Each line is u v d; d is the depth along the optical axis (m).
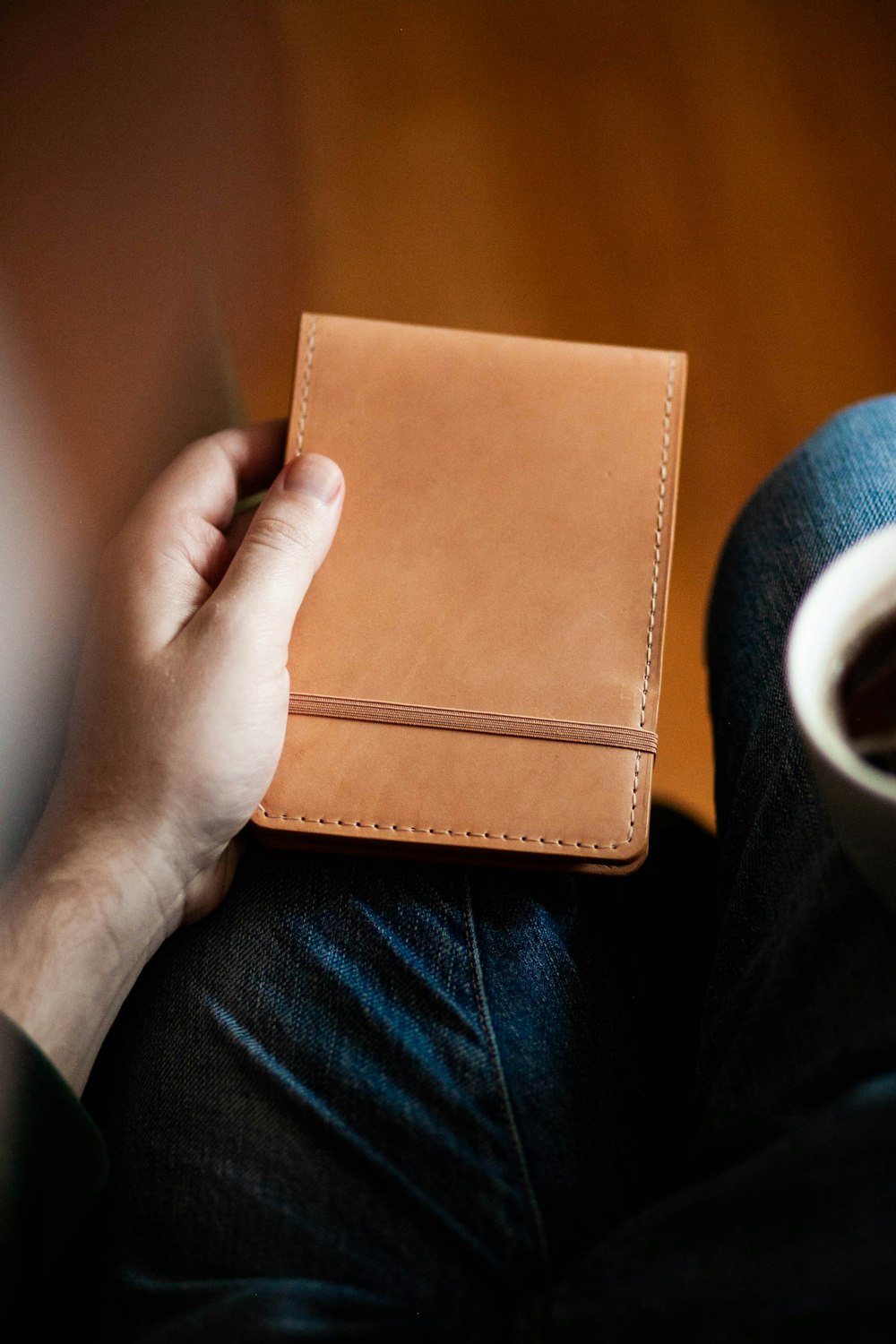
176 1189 0.45
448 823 0.55
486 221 1.25
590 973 0.53
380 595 0.58
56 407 0.59
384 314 1.17
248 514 0.66
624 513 0.60
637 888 0.66
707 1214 0.33
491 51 1.38
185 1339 0.37
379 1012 0.49
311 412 0.61
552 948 0.53
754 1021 0.40
